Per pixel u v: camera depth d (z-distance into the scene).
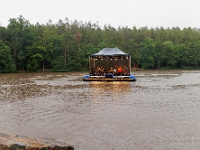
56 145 5.89
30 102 13.26
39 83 23.70
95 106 12.10
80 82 24.48
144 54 63.56
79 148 6.56
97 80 25.83
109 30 79.31
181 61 67.00
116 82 24.27
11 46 52.19
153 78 30.02
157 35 79.12
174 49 66.38
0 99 14.23
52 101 13.55
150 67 65.50
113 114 10.37
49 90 18.23
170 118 9.70
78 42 66.06
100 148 6.57
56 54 54.94
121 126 8.59
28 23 54.47
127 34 76.44
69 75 37.38
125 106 12.08
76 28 72.81
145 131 8.01
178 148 6.54
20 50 51.44
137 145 6.77
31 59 50.28
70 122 9.14
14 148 5.42
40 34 61.09
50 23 78.06
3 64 47.50
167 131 8.00
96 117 9.87
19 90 18.25
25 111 11.04
